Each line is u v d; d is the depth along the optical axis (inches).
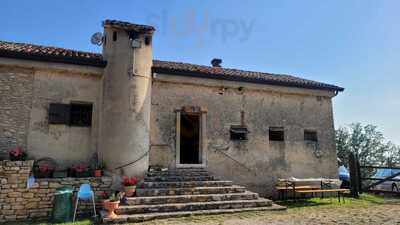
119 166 363.6
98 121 392.2
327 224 281.9
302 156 495.5
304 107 513.0
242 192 379.6
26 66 366.9
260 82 472.7
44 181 327.0
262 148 471.2
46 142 368.2
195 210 326.6
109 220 284.0
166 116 425.7
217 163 440.1
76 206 318.7
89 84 397.4
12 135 354.3
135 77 386.3
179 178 382.6
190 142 478.9
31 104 368.5
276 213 334.6
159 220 296.5
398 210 358.6
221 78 451.5
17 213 311.7
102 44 420.2
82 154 380.8
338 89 527.5
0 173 311.7
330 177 507.5
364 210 360.8
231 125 458.0
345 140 1016.9
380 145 1014.4
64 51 424.5
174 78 430.3
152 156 409.1
